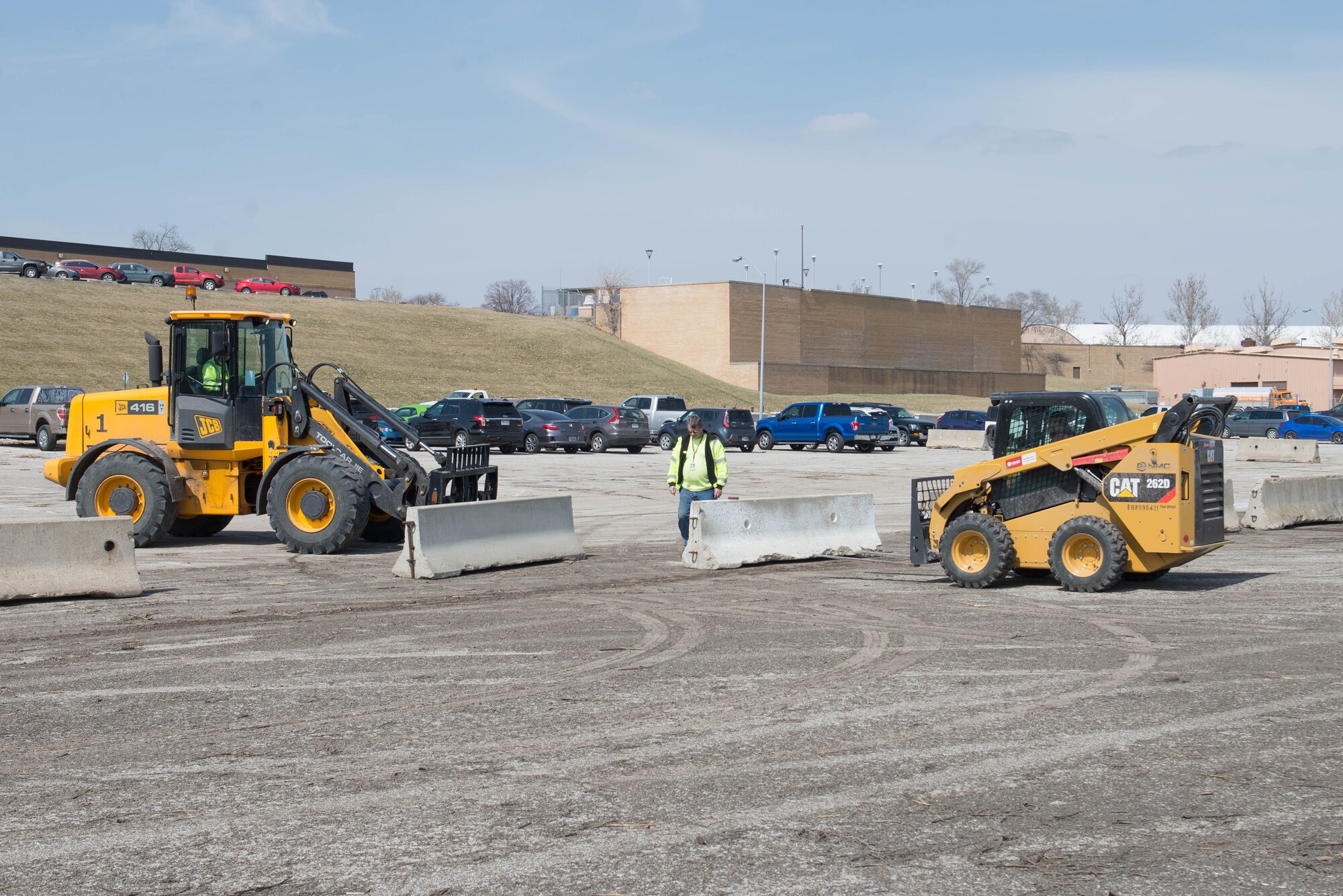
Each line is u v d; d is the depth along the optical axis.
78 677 8.56
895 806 5.71
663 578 13.73
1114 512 12.32
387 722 7.29
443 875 4.89
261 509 16.09
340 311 87.06
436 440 41.78
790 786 6.02
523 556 14.76
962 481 13.19
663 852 5.13
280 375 16.55
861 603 11.86
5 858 5.11
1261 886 4.76
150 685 8.33
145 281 84.19
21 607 11.61
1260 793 5.89
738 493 26.05
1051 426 13.20
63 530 12.11
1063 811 5.63
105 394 17.11
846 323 99.38
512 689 8.15
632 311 96.50
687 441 14.82
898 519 21.03
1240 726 7.14
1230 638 9.89
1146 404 68.81
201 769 6.36
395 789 5.99
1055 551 12.61
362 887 4.78
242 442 16.27
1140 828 5.40
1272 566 14.57
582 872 4.92
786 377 91.88
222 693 8.08
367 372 73.19
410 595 12.37
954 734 6.97
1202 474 12.55
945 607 11.59
